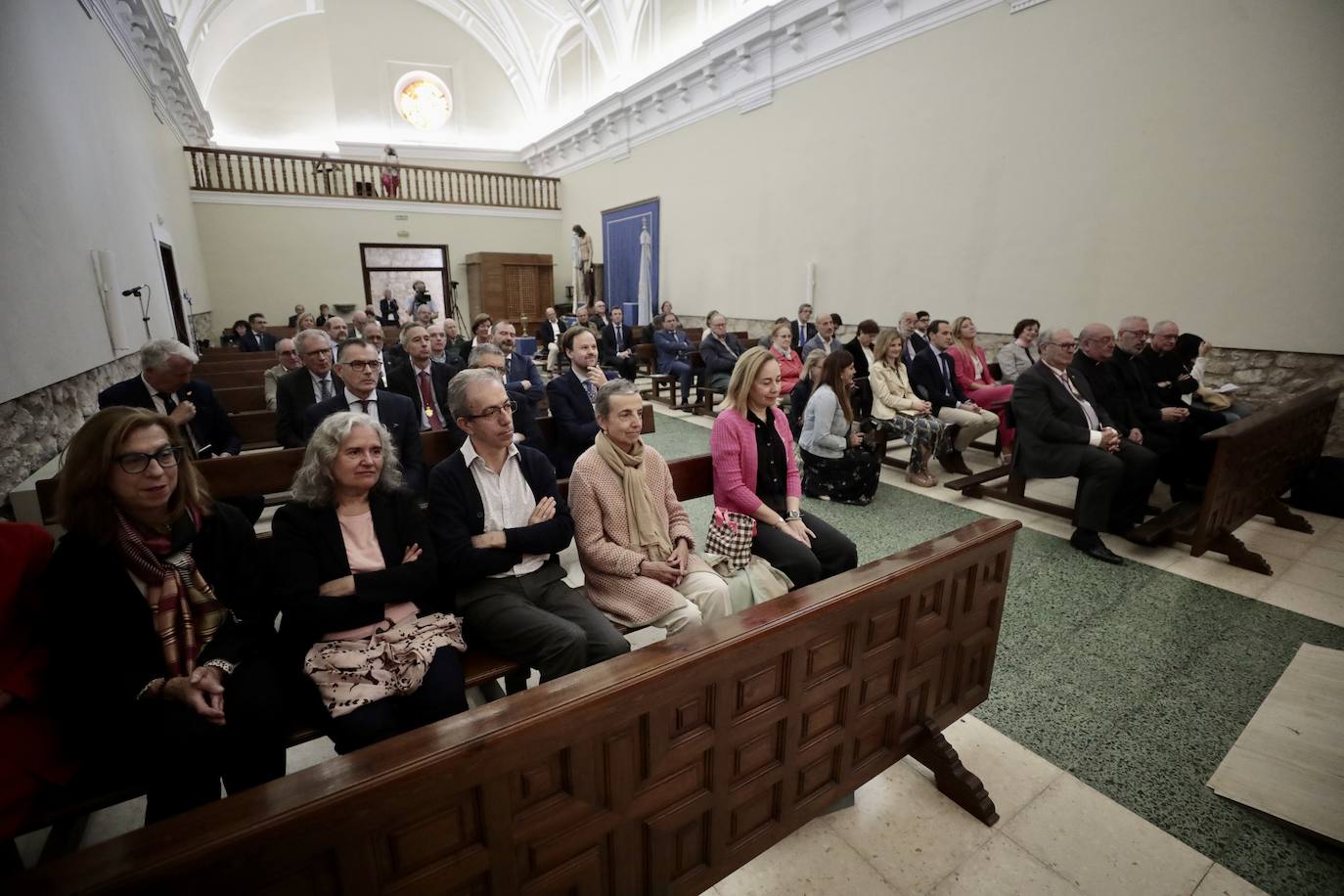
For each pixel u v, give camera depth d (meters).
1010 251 5.86
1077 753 1.91
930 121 6.39
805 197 7.98
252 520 2.65
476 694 2.21
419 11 14.42
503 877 1.01
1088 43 5.10
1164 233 4.82
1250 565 3.13
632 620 1.98
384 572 1.64
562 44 13.31
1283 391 4.37
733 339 7.24
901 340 4.68
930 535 3.62
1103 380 3.82
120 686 1.34
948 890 1.48
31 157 2.83
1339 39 3.89
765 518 2.38
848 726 1.52
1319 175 4.06
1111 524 3.65
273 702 1.46
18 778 1.25
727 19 8.73
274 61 13.82
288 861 0.80
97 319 3.70
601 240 13.05
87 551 1.34
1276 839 1.61
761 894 1.47
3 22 2.67
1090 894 1.47
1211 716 2.06
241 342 8.48
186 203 10.02
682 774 1.21
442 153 15.14
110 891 0.69
